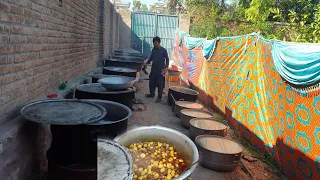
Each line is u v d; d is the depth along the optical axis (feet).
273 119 14.52
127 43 66.08
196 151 9.21
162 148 10.46
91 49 25.86
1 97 8.48
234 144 14.17
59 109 9.75
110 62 29.22
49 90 13.75
